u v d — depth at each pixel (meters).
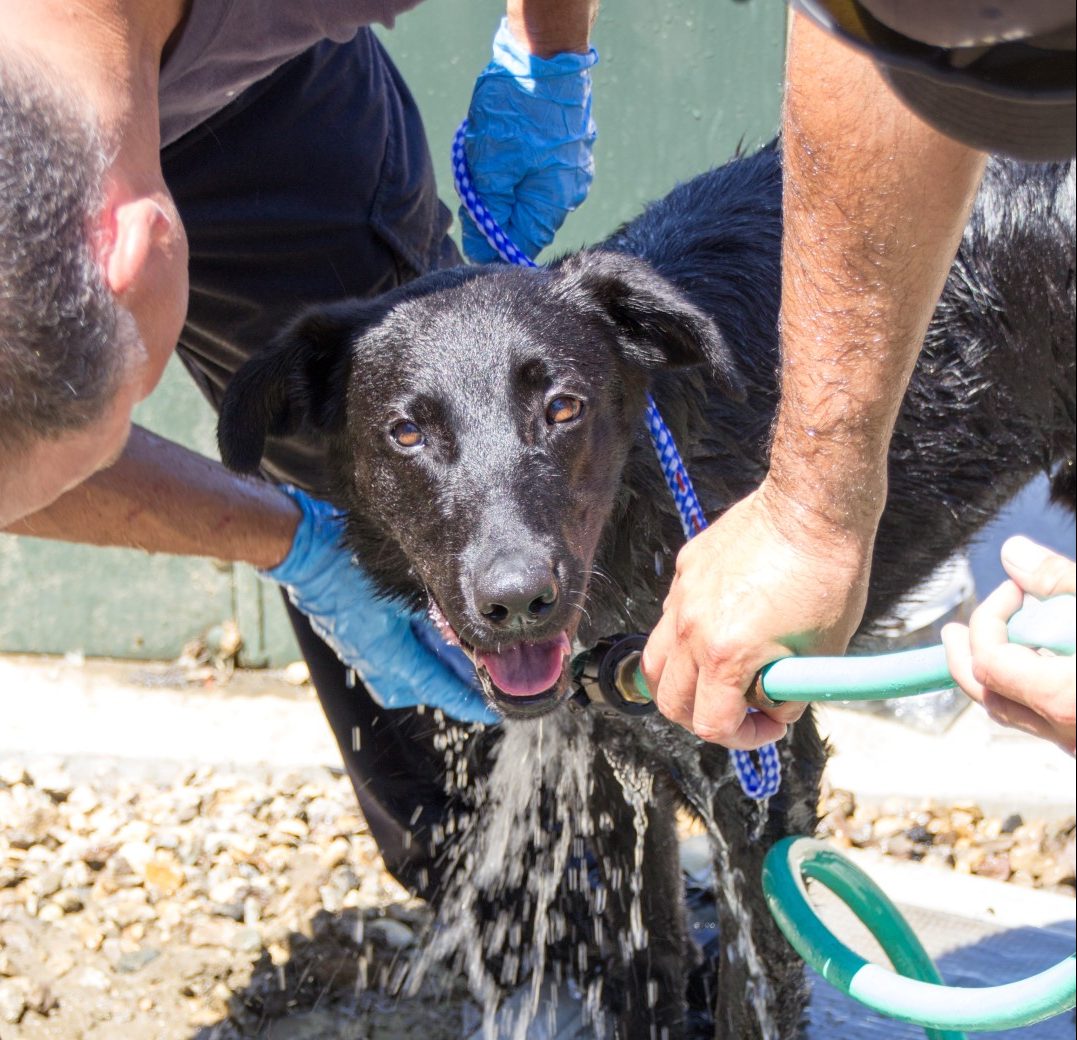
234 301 3.39
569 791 3.54
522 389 2.83
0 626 5.28
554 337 2.87
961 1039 2.65
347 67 3.33
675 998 3.55
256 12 2.55
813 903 3.93
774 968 3.34
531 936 3.73
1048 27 1.13
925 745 4.68
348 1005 3.66
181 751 4.66
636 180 4.96
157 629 5.26
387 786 3.72
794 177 1.91
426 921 3.91
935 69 1.19
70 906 3.93
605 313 2.99
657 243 3.33
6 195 1.65
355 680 3.62
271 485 3.17
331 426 3.09
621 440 3.00
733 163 3.59
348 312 3.02
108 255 1.79
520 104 3.26
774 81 4.82
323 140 3.29
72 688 5.08
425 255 3.67
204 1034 3.52
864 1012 3.62
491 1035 3.56
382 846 3.81
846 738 4.73
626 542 3.15
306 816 4.33
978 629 1.48
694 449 3.17
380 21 2.81
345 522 3.16
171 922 3.87
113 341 1.76
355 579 3.15
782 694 1.99
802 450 2.00
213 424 5.10
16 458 1.77
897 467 3.53
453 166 3.29
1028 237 3.43
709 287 3.24
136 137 2.10
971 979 3.59
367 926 3.88
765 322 3.26
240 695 5.05
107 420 1.84
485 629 2.69
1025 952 3.70
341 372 3.02
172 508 2.89
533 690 2.70
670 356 2.97
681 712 2.22
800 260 1.94
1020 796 4.36
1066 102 1.17
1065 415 3.66
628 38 4.79
